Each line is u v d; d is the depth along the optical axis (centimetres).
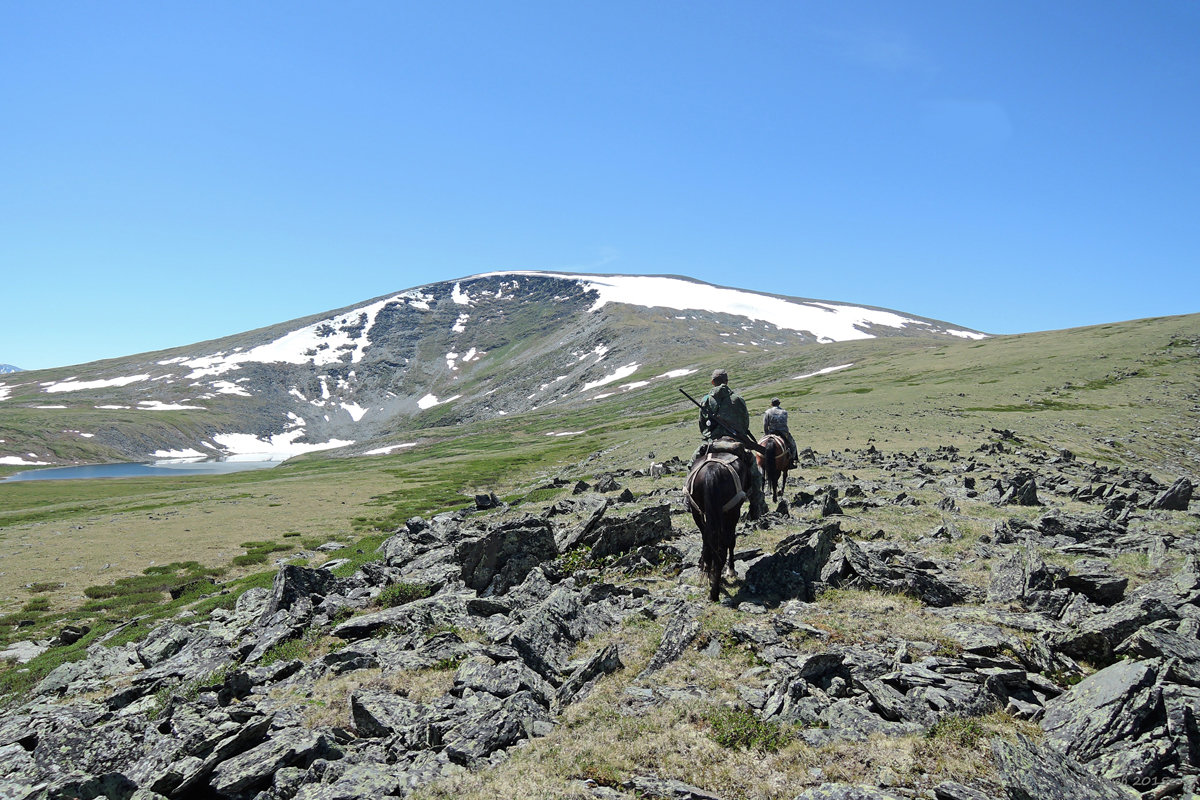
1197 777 675
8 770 967
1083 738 767
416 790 822
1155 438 5497
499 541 1842
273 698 1261
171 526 5234
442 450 15338
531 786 792
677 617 1222
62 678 1761
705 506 1385
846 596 1342
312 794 831
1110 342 12094
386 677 1247
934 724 832
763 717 905
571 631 1309
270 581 3072
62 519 6272
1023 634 1092
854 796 690
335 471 12350
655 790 761
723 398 1527
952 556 1628
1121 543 1664
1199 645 903
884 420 6250
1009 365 11550
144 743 1043
